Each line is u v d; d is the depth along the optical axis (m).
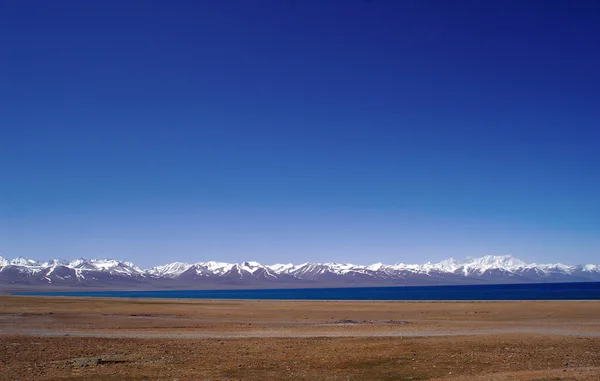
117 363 26.95
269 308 85.12
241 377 22.83
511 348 32.44
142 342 36.97
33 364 26.50
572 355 29.58
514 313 70.62
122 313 71.06
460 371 24.38
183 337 41.16
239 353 30.67
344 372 24.16
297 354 30.09
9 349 32.47
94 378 22.44
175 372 24.08
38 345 34.81
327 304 99.56
